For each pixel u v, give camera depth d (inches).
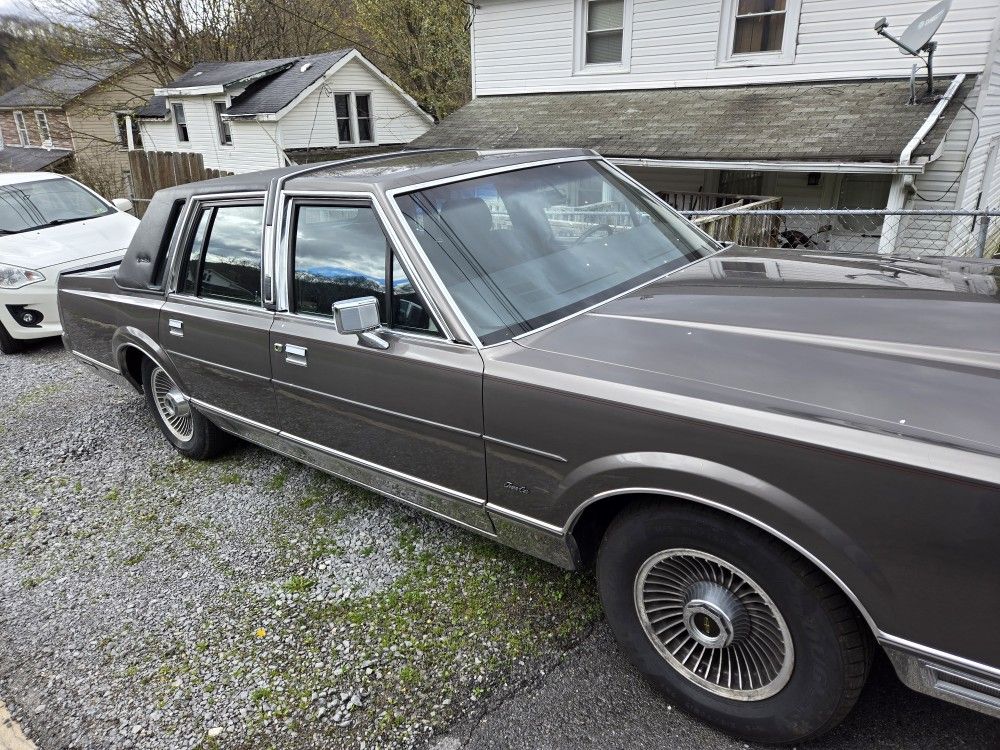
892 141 332.5
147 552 137.9
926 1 361.4
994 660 62.4
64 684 104.8
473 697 95.4
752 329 86.5
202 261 143.2
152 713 97.8
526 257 108.7
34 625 118.8
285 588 122.4
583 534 94.4
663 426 76.6
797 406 70.7
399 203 104.7
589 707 92.0
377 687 98.7
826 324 85.2
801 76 408.8
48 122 1115.9
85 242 302.2
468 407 95.3
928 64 345.1
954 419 64.8
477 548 128.6
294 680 101.5
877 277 103.0
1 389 245.3
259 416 137.9
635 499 84.4
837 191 424.2
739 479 71.6
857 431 65.9
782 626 75.3
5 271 278.1
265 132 748.6
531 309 101.3
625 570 87.4
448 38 915.4
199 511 151.7
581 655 101.2
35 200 325.1
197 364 147.2
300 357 118.6
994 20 343.9
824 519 67.2
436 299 98.0
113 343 172.9
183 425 173.6
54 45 950.4
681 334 88.6
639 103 456.1
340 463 124.3
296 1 1019.9
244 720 95.3
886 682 90.8
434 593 117.3
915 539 63.0
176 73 986.1
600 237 121.0
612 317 97.3
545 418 86.9
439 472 105.3
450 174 112.8
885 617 66.9
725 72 434.0
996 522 58.9
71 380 250.2
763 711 80.3
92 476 173.2
